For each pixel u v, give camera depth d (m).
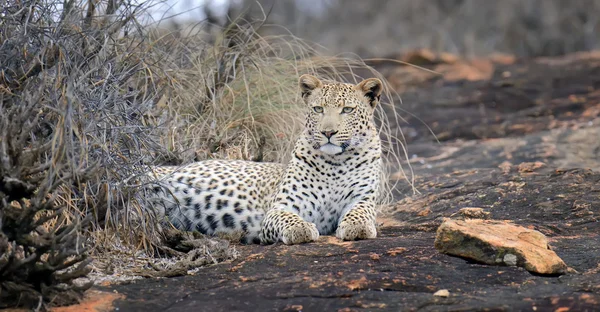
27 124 8.73
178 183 11.29
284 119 14.33
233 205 11.38
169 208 11.17
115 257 9.48
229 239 10.95
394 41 36.59
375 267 8.72
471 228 9.06
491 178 13.50
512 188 12.63
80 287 7.73
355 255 9.20
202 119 13.62
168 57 13.26
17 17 9.87
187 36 14.55
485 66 27.36
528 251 8.66
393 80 26.22
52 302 7.63
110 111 9.94
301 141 11.38
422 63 27.92
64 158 8.67
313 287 8.09
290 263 9.02
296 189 11.12
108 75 9.90
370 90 11.53
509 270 8.55
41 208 7.71
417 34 36.59
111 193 9.55
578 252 9.38
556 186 12.45
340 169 11.27
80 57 10.08
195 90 13.95
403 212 12.41
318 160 11.18
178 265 9.02
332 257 9.21
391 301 7.68
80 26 10.51
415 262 8.88
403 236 10.59
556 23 34.56
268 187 11.62
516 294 7.79
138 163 10.16
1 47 9.52
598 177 12.79
